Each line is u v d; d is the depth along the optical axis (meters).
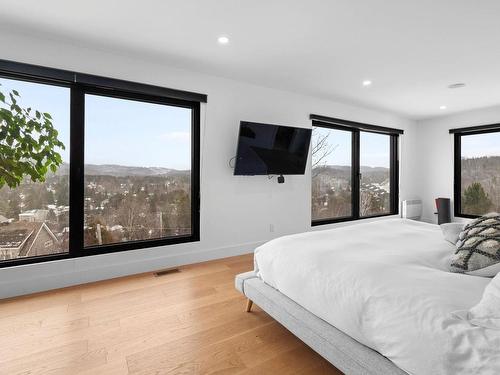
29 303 2.11
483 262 1.33
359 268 1.35
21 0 1.78
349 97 3.86
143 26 2.10
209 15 1.95
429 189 5.02
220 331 1.77
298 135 3.52
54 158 2.44
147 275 2.72
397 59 2.62
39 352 1.54
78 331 1.75
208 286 2.47
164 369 1.42
